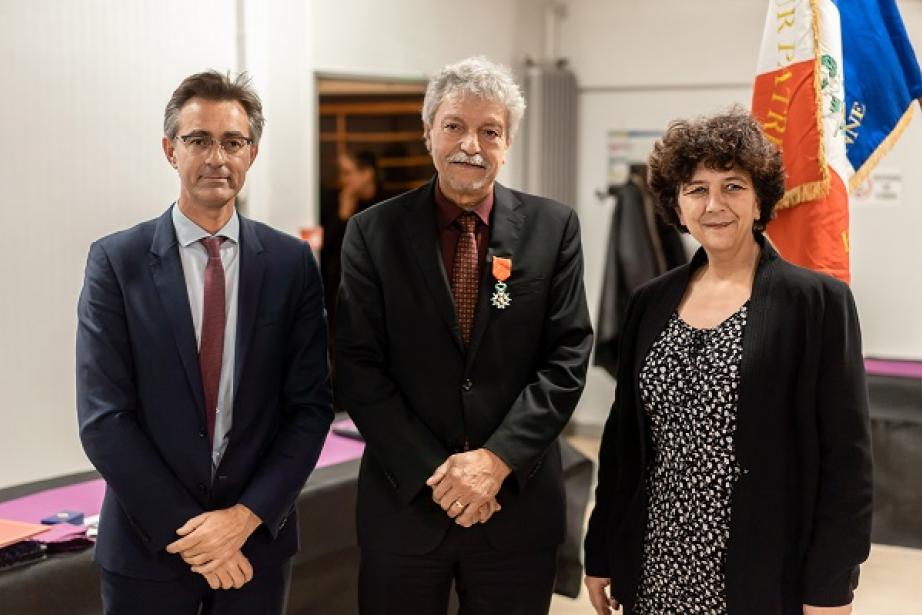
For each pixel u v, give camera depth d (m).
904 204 5.71
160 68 4.08
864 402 1.88
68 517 2.60
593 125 6.48
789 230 2.67
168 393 2.03
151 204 4.11
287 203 4.77
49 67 3.70
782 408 1.88
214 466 2.08
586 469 4.05
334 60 5.02
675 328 2.02
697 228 1.98
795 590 1.91
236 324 2.08
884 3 2.83
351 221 2.35
